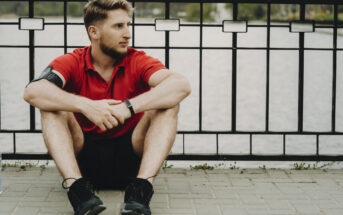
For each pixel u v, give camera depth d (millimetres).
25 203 2781
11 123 6367
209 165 3709
